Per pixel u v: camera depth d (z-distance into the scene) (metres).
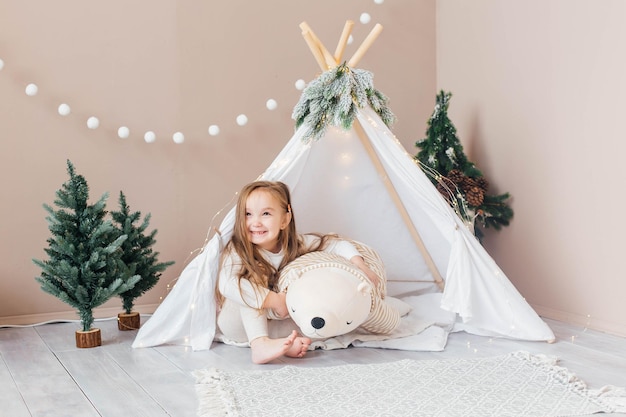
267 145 3.48
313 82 2.55
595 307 2.81
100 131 3.19
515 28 3.21
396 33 3.74
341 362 2.31
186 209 3.34
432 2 3.82
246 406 1.82
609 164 2.72
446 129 3.30
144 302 3.28
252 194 2.55
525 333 2.56
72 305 2.59
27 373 2.23
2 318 3.04
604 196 2.75
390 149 2.63
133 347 2.58
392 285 3.12
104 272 2.62
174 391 2.01
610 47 2.71
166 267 2.99
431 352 2.42
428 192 2.62
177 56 3.31
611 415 1.74
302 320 2.33
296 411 1.78
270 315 2.51
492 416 1.73
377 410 1.78
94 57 3.17
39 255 3.10
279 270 2.59
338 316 2.32
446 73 3.76
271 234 2.55
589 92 2.81
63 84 3.12
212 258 2.56
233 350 2.52
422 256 3.05
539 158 3.08
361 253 2.70
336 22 3.60
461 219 2.84
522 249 3.20
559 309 3.00
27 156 3.08
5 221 3.05
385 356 2.38
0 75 3.03
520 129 3.19
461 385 1.98
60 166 3.13
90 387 2.07
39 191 3.10
